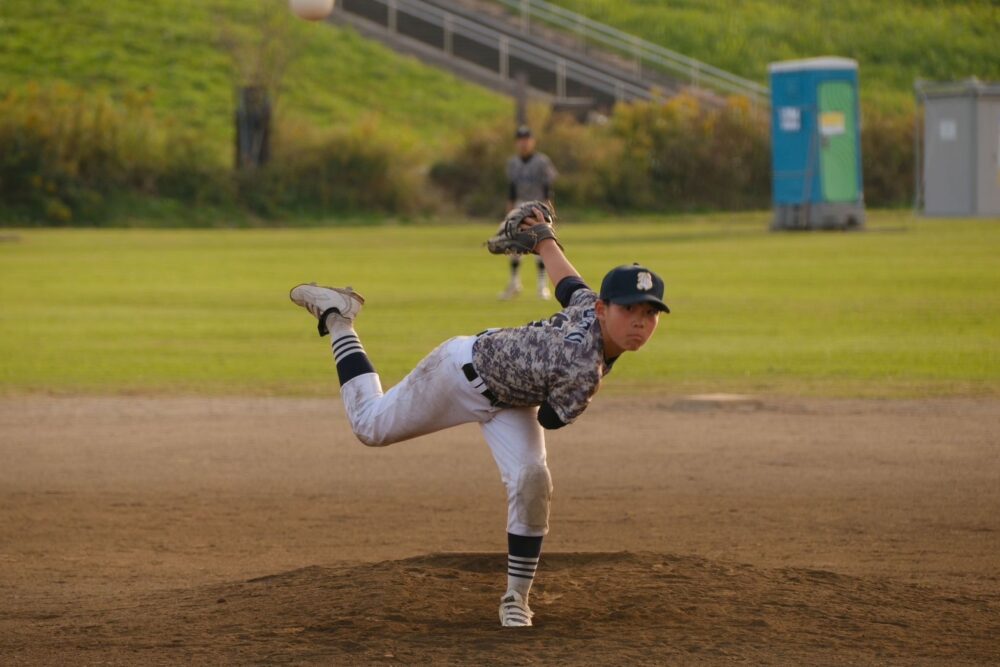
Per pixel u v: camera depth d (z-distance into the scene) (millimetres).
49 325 58906
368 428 18156
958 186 135000
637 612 18359
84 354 50312
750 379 44281
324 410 39688
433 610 18578
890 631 17688
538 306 64938
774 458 32781
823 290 72188
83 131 149750
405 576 20078
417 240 119812
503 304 65875
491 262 94188
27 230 138000
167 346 52500
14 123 147250
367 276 82812
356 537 25797
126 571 23062
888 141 171375
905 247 101000
